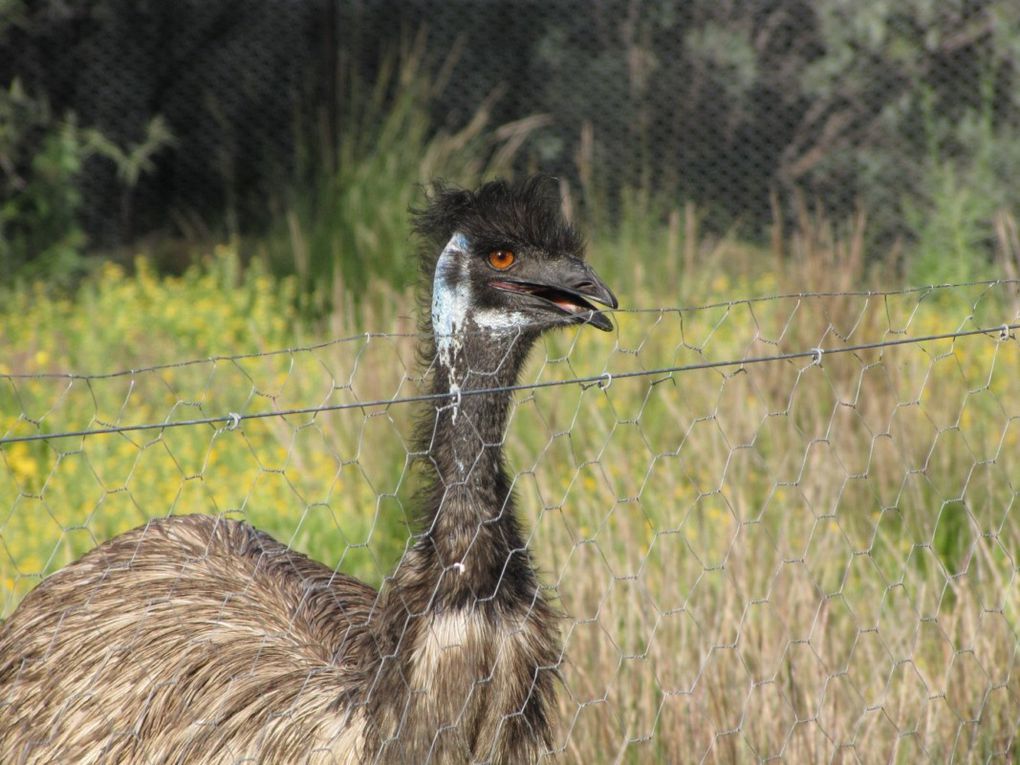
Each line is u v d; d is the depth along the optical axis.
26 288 23.70
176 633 8.02
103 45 27.80
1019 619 10.44
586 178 23.20
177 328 19.16
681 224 24.75
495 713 7.05
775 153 27.91
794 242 18.28
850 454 13.20
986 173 25.38
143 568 8.65
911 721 9.62
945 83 27.06
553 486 12.66
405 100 23.80
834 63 27.47
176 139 27.27
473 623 6.99
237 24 27.81
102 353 17.47
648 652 9.55
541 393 14.50
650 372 7.36
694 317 17.58
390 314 17.80
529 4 28.73
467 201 7.47
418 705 6.99
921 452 13.27
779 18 27.77
